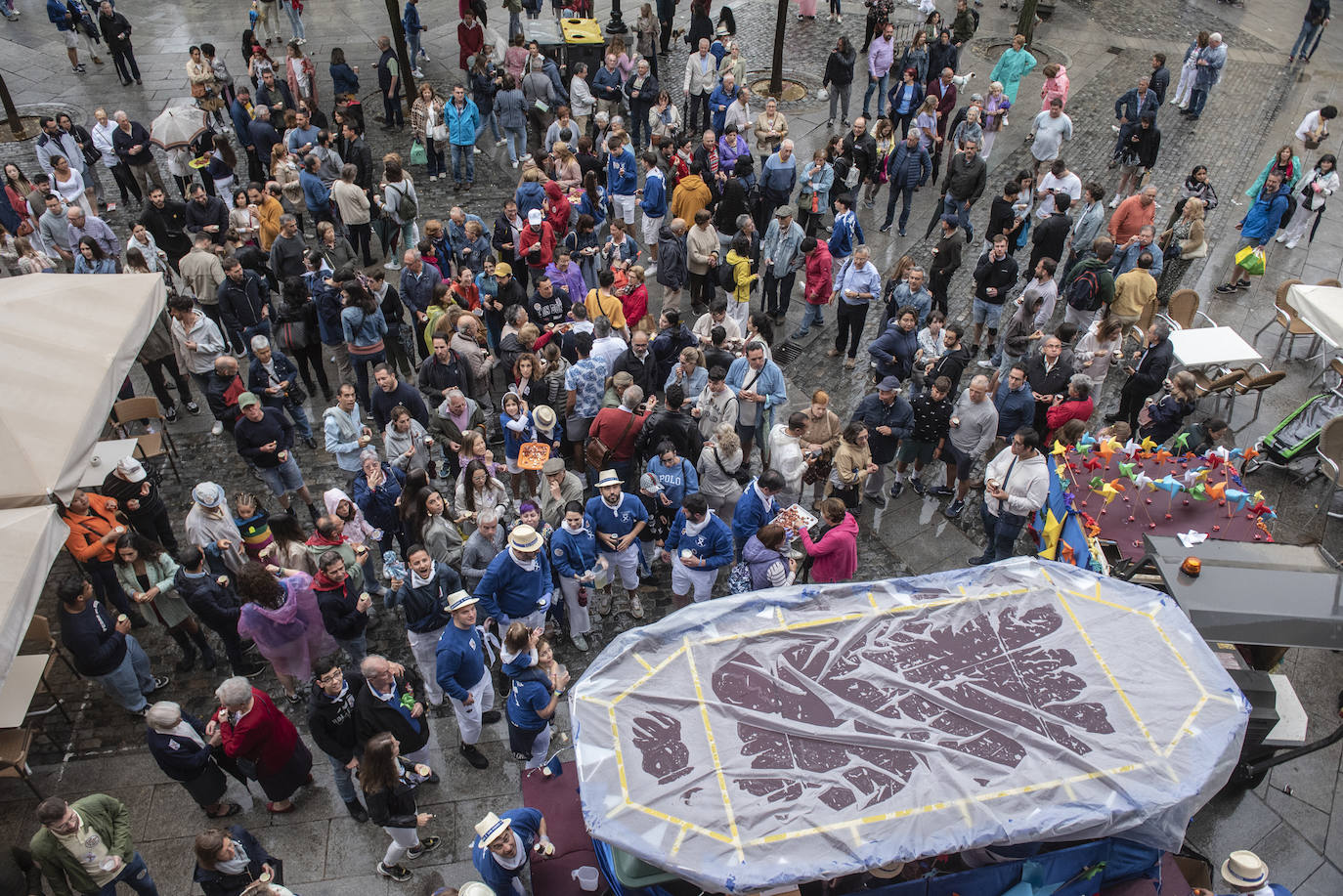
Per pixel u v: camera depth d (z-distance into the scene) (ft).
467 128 53.31
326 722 23.34
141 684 28.22
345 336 37.83
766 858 17.79
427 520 28.81
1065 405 34.55
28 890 23.39
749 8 76.69
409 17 64.69
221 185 52.37
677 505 30.66
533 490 34.40
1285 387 42.86
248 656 29.45
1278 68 71.92
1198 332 41.14
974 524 35.76
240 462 37.99
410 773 24.26
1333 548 34.81
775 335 45.14
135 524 31.53
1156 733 19.76
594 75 62.64
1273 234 48.91
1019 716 20.07
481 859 20.84
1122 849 20.93
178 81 65.46
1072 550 29.19
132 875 22.45
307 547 28.14
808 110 63.16
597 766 19.39
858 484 32.78
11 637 22.54
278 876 21.90
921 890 20.61
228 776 26.91
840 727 19.90
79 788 26.40
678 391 31.32
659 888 20.25
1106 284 40.81
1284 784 27.02
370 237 50.29
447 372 35.01
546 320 39.55
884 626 22.15
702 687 20.80
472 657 25.02
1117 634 21.88
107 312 31.35
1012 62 60.75
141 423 39.70
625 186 49.16
